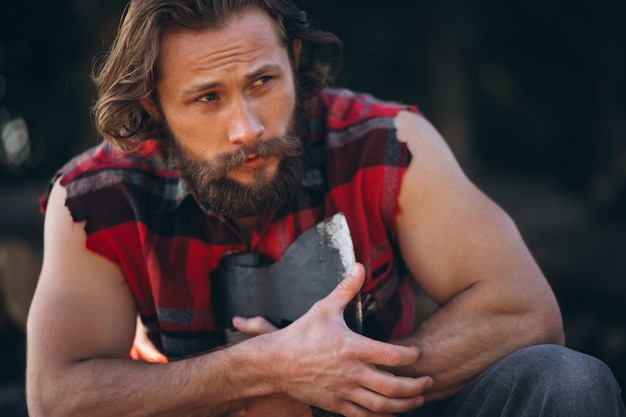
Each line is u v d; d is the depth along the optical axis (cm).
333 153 176
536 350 148
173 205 176
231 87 153
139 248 176
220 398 161
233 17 153
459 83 675
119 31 165
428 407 177
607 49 664
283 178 160
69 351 167
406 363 155
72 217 175
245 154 155
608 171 604
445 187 171
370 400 154
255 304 174
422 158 173
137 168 178
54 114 676
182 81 155
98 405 161
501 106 772
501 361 151
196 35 153
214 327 179
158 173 179
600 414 141
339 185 174
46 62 677
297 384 157
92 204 175
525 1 689
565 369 143
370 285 175
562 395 142
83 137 629
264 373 157
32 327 170
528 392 146
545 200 627
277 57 156
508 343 161
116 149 177
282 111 158
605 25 663
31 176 703
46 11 653
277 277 172
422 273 172
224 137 156
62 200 178
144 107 169
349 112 181
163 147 176
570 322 390
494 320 162
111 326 174
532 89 752
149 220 176
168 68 157
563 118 731
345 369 153
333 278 167
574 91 708
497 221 168
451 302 166
